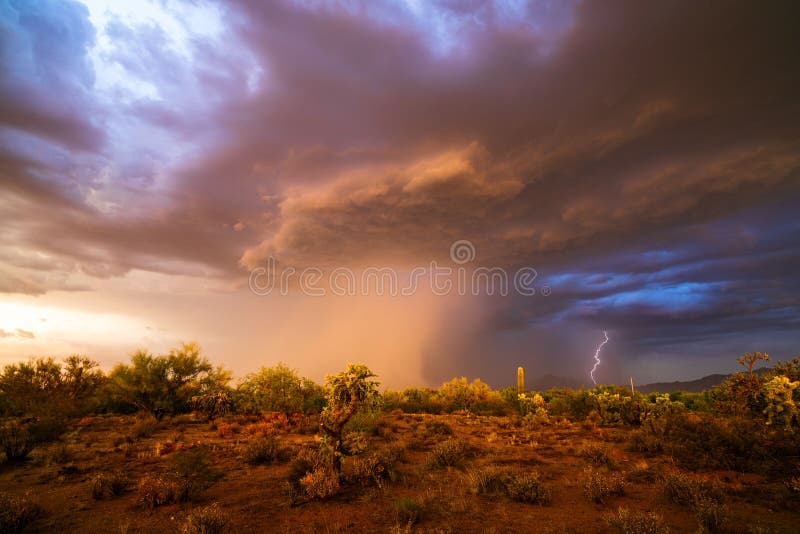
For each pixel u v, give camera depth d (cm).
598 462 1105
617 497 798
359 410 980
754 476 927
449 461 1086
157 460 1141
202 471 945
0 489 875
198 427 1909
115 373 2167
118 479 852
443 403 2930
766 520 654
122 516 698
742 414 1235
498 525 650
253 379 2419
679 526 639
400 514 675
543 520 673
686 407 2205
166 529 639
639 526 590
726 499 748
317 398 2589
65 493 838
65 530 642
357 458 1063
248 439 1514
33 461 1137
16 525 632
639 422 2008
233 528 640
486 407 2900
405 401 2967
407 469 1023
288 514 705
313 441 1458
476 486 830
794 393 1103
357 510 720
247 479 946
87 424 1920
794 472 905
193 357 2316
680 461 1066
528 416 2111
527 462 1138
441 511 712
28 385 1931
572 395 2666
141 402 2173
